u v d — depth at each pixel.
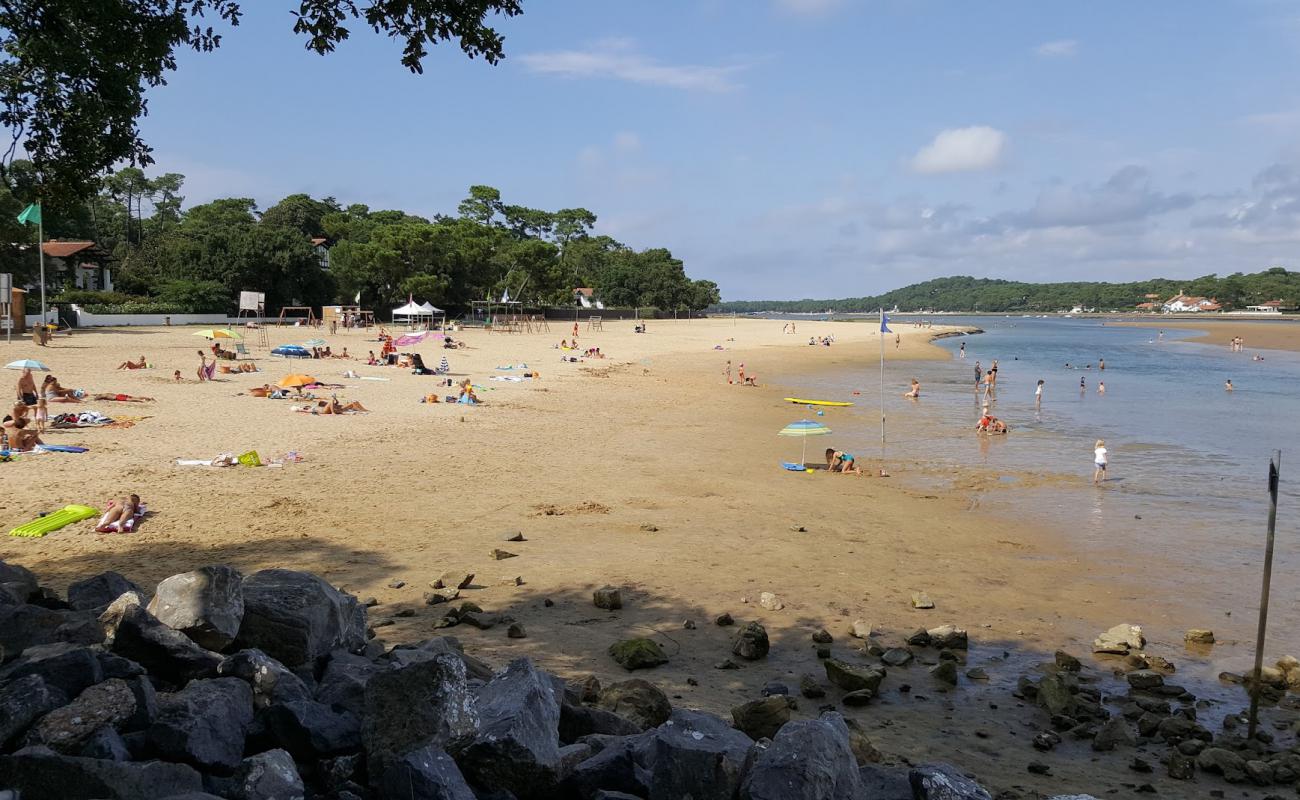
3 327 51.72
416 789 4.58
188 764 4.74
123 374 38.84
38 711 4.81
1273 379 62.66
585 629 12.09
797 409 42.03
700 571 15.25
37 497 17.84
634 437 30.81
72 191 10.44
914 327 161.50
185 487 19.41
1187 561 17.30
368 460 23.66
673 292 166.50
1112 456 30.00
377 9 9.22
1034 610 14.14
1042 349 103.31
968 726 9.64
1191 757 8.99
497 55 9.66
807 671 11.06
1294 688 11.34
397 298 98.62
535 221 181.75
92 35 9.70
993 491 23.98
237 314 86.38
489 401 37.84
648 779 5.21
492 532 17.33
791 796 4.70
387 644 10.71
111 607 6.29
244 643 6.34
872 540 18.19
